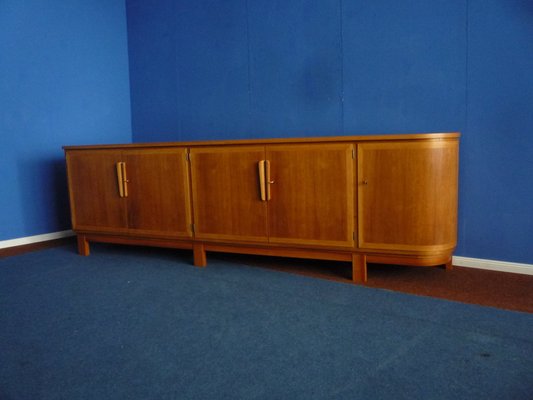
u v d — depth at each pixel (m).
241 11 3.92
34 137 4.19
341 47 3.41
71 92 4.43
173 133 4.54
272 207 2.99
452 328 2.12
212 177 3.15
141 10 4.65
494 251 2.98
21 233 4.14
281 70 3.74
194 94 4.32
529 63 2.74
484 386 1.63
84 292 2.77
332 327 2.17
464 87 2.96
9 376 1.79
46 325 2.28
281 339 2.06
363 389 1.64
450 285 2.72
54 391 1.68
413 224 2.64
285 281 2.89
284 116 3.77
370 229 2.75
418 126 3.16
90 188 3.61
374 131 3.34
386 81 3.25
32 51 4.14
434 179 2.60
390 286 2.74
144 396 1.63
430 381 1.67
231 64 4.04
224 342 2.04
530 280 2.77
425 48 3.08
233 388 1.67
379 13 3.22
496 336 2.02
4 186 4.01
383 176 2.68
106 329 2.22
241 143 3.03
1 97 3.96
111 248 3.96
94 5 4.57
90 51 4.56
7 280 3.03
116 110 4.79
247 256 3.55
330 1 3.43
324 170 2.82
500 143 2.88
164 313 2.40
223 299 2.59
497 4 2.81
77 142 4.50
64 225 4.47
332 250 2.88
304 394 1.62
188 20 4.28
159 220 3.37
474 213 3.02
